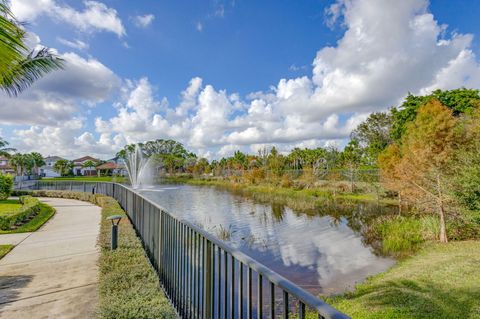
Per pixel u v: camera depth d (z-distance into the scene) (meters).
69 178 40.66
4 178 12.70
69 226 6.49
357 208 14.02
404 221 9.76
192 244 2.19
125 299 1.99
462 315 3.34
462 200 7.47
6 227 6.13
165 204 16.11
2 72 2.82
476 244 7.03
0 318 2.26
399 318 3.35
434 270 5.13
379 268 6.01
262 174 26.78
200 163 44.56
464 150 7.92
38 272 3.38
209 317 1.79
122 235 4.11
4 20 2.49
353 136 24.53
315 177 21.80
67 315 2.31
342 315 0.70
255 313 3.70
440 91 17.27
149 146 58.84
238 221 11.34
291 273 5.84
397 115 18.81
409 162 9.25
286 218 11.93
